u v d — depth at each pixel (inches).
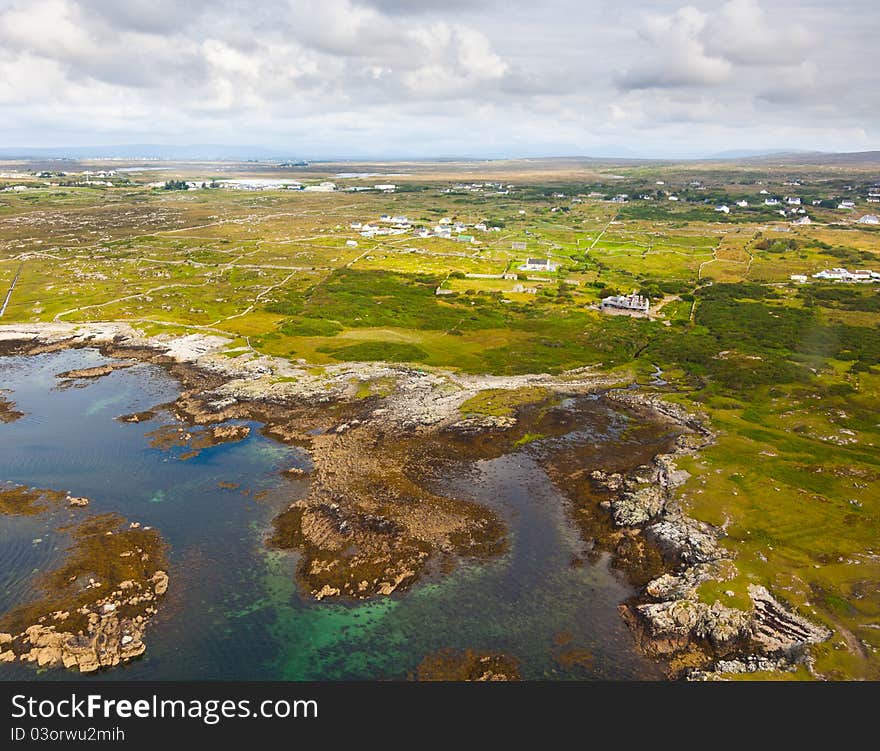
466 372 4827.8
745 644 2224.4
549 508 3080.7
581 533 2886.3
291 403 4180.6
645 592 2498.8
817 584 2493.8
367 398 4288.9
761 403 4296.3
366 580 2522.1
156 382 4517.7
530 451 3651.6
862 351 5078.7
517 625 2316.7
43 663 2096.5
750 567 2583.7
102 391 4345.5
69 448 3535.9
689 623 2279.8
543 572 2608.3
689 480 3282.5
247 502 3053.6
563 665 2145.7
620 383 4709.6
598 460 3563.0
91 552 2642.7
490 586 2517.2
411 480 3284.9
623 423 4042.8
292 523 2883.9
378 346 5280.5
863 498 3110.2
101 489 3137.3
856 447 3659.0
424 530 2859.3
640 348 5457.7
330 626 2295.8
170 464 3390.7
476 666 2137.1
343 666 2127.2
